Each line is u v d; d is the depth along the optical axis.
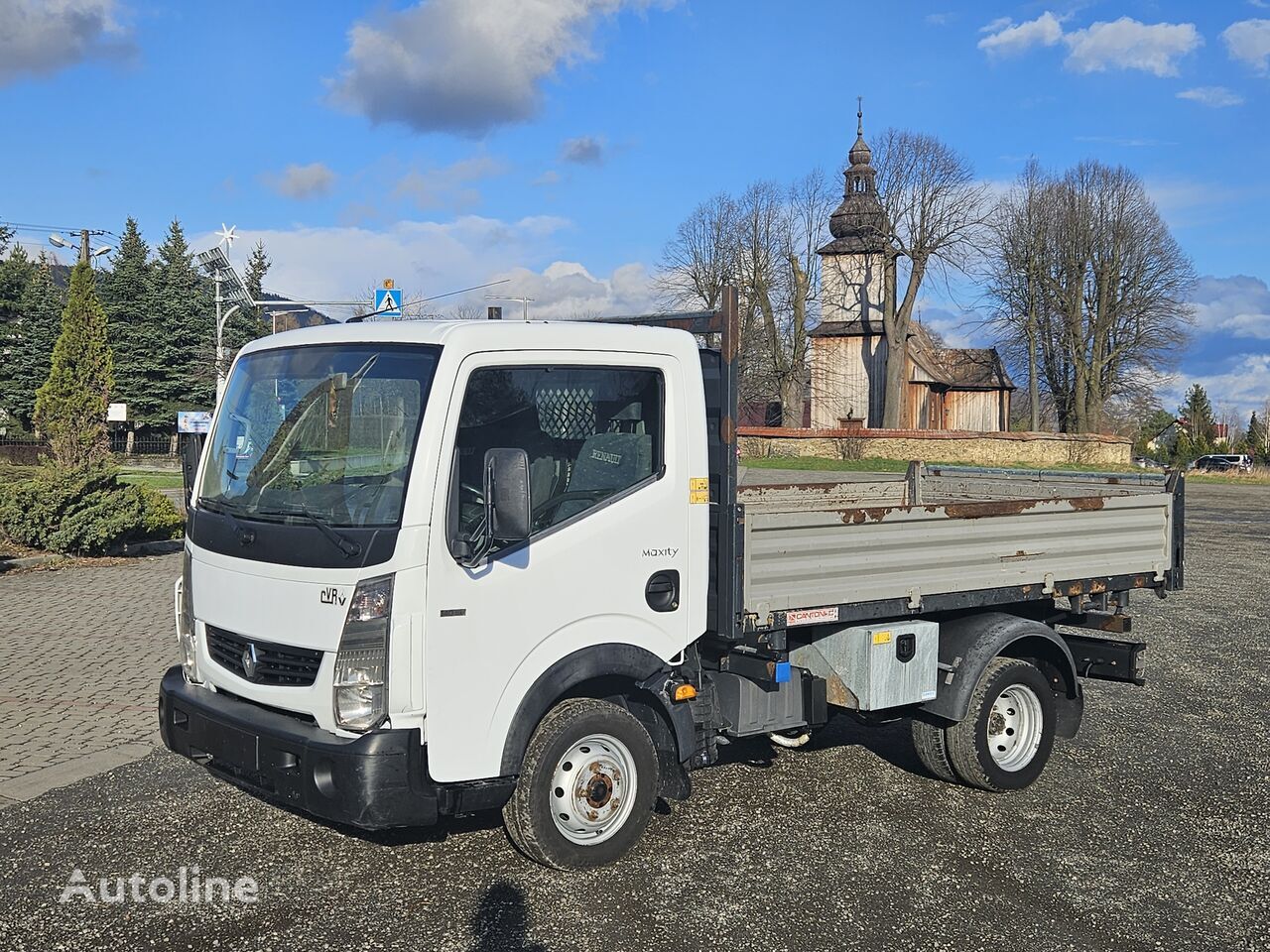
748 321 57.81
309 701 4.56
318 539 4.56
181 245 65.75
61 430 28.52
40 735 7.14
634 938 4.50
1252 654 10.79
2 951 4.29
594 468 5.03
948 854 5.51
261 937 4.44
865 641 5.90
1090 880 5.23
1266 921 4.81
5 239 54.53
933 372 62.12
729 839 5.64
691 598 5.32
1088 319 57.91
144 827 5.61
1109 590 7.11
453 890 4.91
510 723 4.75
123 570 14.59
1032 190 59.19
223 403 5.49
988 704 6.32
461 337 4.69
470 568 4.61
